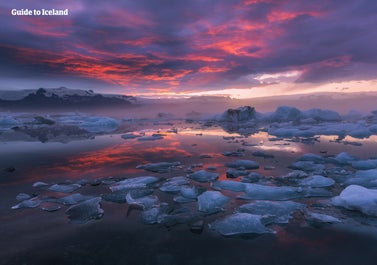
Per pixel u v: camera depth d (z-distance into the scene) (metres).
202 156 9.26
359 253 3.33
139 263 3.15
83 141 13.30
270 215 4.36
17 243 3.62
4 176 6.99
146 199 5.15
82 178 6.79
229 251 3.41
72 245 3.56
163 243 3.62
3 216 4.51
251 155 9.46
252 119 25.62
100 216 4.46
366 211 4.38
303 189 5.61
